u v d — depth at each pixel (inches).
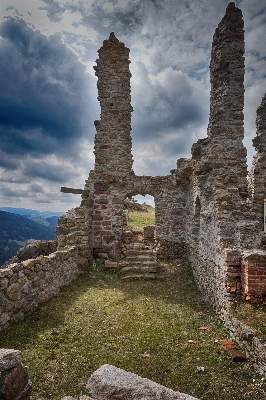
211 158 325.7
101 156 528.1
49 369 180.4
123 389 100.0
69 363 187.6
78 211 458.0
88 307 283.9
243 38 332.2
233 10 331.9
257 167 403.9
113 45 539.5
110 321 252.1
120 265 440.5
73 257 393.4
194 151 392.5
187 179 505.0
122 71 538.3
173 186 531.5
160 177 534.9
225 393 162.7
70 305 288.2
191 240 458.0
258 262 230.4
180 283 386.3
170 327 244.8
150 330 237.5
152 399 97.0
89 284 371.6
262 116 405.7
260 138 406.0
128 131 536.1
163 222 534.6
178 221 529.3
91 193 526.3
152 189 535.2
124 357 196.5
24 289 262.7
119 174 527.8
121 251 515.2
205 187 351.6
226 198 298.4
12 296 243.4
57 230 446.6
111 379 104.3
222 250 268.7
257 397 158.6
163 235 532.7
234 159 320.8
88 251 463.8
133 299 314.0
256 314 215.9
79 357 194.7
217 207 297.3
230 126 327.6
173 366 188.4
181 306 297.9
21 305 256.4
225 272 252.4
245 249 256.5
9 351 121.0
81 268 419.2
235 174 316.8
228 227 287.1
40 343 211.0
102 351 203.5
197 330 241.4
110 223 521.3
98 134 531.5
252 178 414.0
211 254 313.3
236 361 192.4
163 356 199.3
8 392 114.0
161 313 275.7
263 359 172.9
